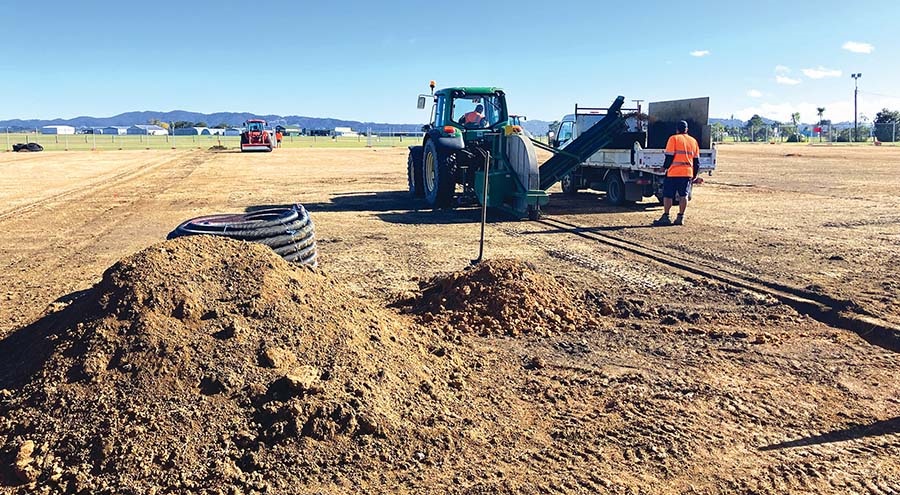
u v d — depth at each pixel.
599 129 14.44
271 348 4.16
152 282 4.48
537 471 3.59
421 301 6.71
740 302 6.93
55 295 7.29
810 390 4.73
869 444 3.96
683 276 8.04
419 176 16.22
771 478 3.58
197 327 4.27
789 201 15.86
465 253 9.47
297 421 3.65
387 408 3.94
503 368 5.05
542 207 14.83
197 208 14.80
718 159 35.44
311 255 7.02
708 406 4.45
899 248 9.74
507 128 12.93
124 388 3.77
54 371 3.92
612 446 3.89
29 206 15.43
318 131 108.06
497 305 6.14
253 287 4.70
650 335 5.93
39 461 3.39
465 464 3.62
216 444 3.54
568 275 8.08
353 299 5.36
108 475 3.32
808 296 7.09
